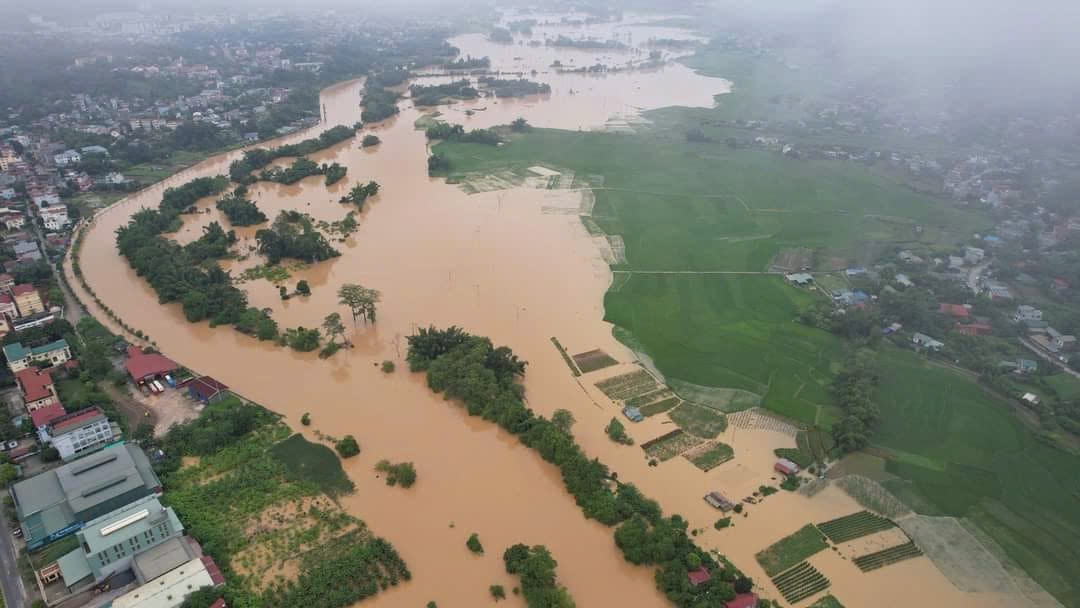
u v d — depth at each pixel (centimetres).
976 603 10706
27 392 14138
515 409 14288
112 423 13850
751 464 13512
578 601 10406
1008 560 11575
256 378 16000
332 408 14975
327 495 12456
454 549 11350
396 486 12731
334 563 10894
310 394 15462
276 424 14375
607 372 16475
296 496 12388
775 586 10725
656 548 10969
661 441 14088
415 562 11081
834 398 15762
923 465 13750
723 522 11875
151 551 10662
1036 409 15488
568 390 15688
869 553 11519
